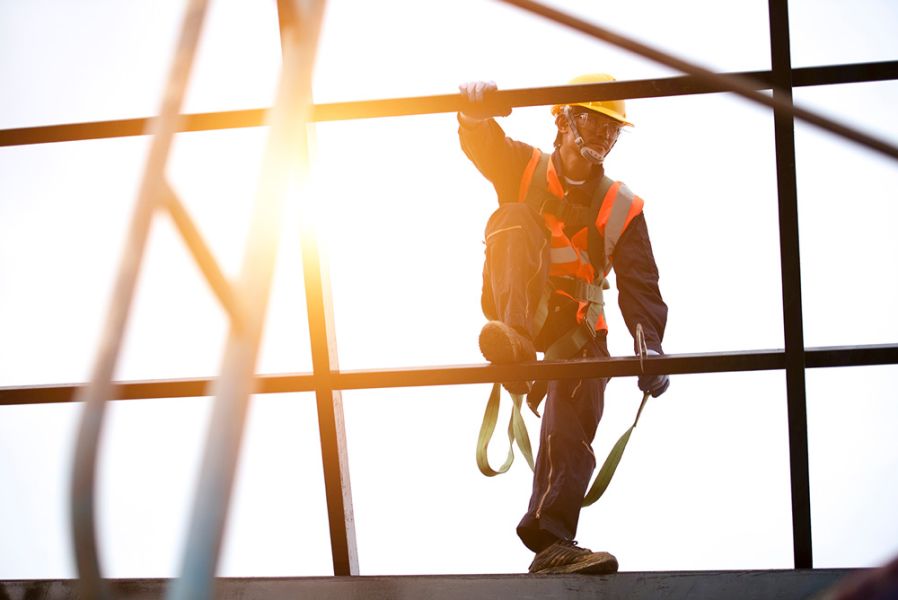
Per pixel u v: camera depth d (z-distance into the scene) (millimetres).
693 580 6602
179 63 2236
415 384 7207
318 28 2295
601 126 6852
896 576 1728
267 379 7449
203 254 2146
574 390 7012
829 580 6559
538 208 6934
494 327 6699
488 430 7055
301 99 2246
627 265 6910
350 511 7797
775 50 6871
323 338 7363
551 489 6809
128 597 6949
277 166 2172
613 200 6895
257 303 2084
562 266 6949
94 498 1816
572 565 6645
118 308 2021
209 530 1912
